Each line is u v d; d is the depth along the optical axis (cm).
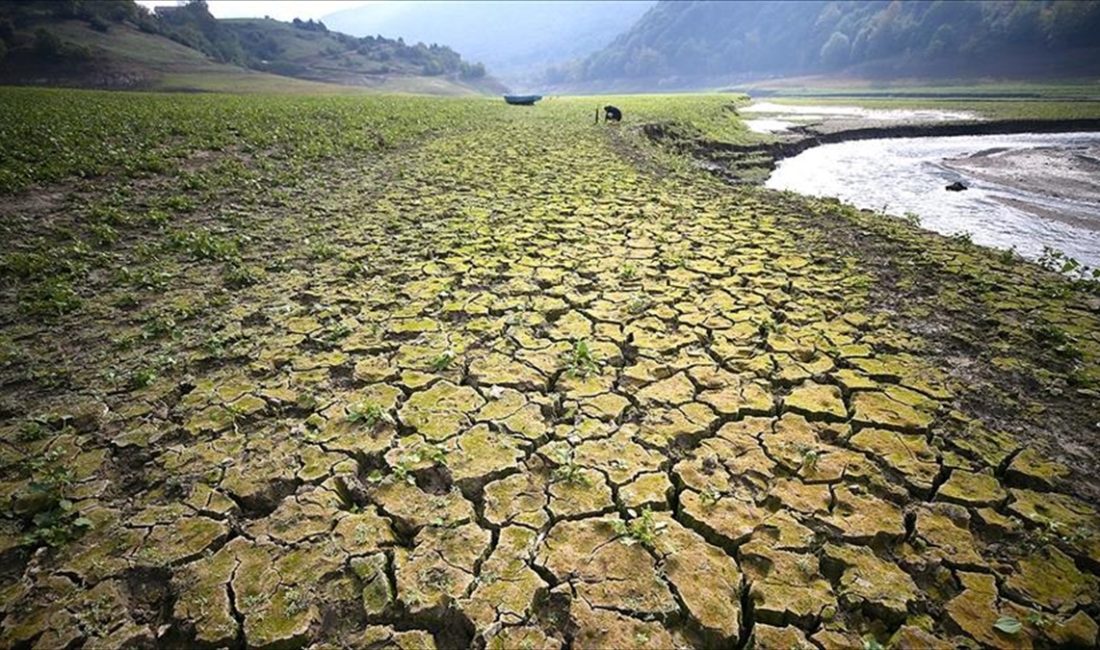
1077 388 576
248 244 973
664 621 341
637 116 3425
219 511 413
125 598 355
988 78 8988
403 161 1772
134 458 469
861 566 377
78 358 608
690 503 425
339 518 408
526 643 326
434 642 333
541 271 874
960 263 927
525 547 389
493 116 3422
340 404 541
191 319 703
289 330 677
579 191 1422
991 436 502
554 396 559
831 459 472
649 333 680
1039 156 2633
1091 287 859
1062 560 381
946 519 416
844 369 607
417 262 905
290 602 347
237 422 517
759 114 4828
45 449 473
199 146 1659
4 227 938
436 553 382
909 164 2536
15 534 391
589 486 443
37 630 329
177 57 10125
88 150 1466
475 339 664
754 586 363
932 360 629
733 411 534
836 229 1129
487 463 465
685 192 1465
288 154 1739
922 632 336
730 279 844
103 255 874
